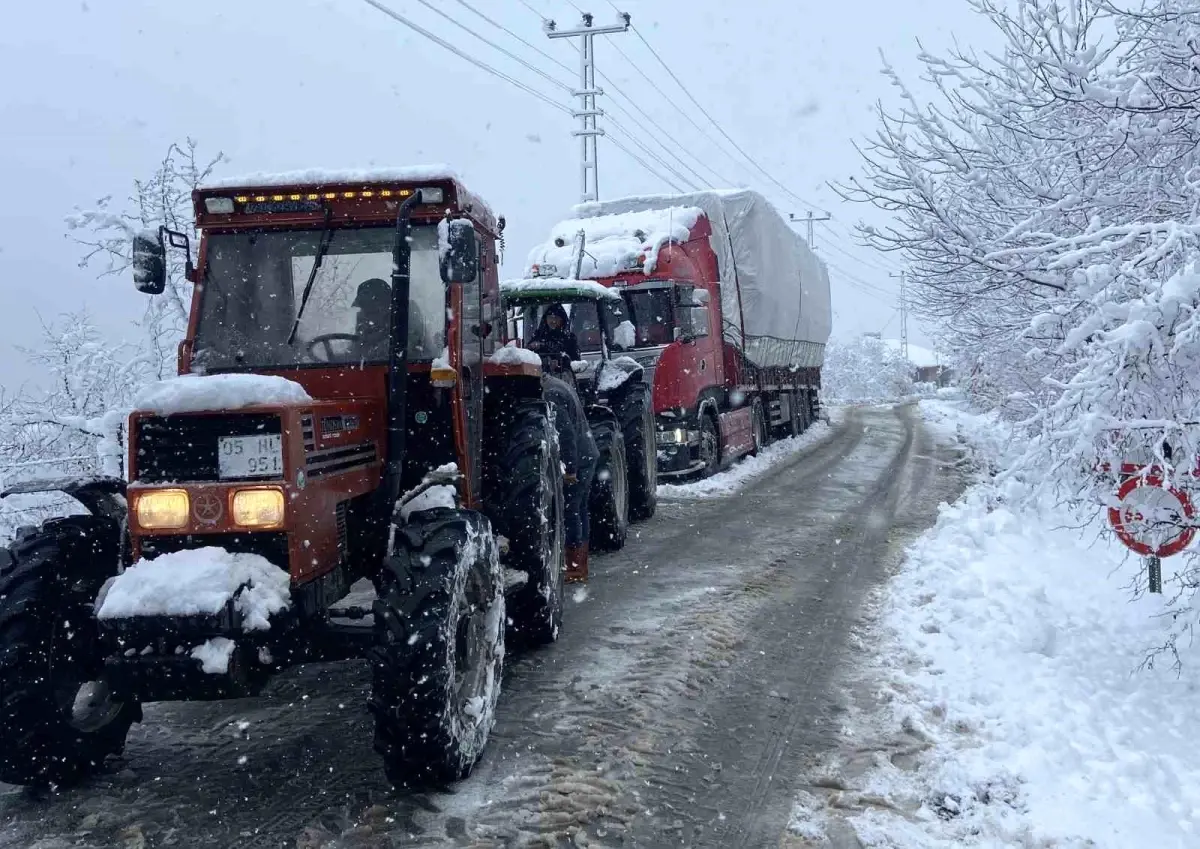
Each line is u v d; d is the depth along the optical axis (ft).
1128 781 13.21
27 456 29.53
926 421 89.92
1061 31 21.16
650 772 14.25
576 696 17.35
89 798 13.64
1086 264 19.60
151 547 13.14
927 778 13.91
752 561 28.37
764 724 16.06
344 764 14.67
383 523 15.42
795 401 72.23
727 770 14.33
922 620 21.62
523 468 19.48
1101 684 16.89
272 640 12.92
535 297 31.60
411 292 17.02
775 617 22.41
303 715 16.75
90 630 14.19
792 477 47.96
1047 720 15.35
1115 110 20.68
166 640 12.39
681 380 44.21
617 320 43.01
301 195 16.81
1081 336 16.03
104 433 25.32
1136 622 19.76
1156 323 15.34
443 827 12.62
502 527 19.31
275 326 16.80
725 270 51.96
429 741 13.16
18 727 13.16
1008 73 23.89
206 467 13.17
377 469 16.06
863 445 64.90
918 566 26.66
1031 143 24.70
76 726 13.97
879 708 16.69
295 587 13.06
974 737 15.29
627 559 29.12
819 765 14.46
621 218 47.11
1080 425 15.44
